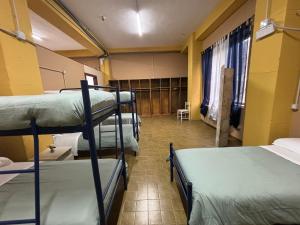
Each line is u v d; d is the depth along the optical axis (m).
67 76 4.02
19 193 1.26
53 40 5.38
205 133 4.47
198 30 5.06
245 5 3.25
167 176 2.41
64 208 1.07
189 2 3.46
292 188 1.21
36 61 2.45
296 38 2.00
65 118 0.86
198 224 1.17
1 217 1.01
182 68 7.46
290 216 1.16
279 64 2.04
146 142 3.91
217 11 3.73
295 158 1.68
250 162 1.63
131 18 4.09
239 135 3.65
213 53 4.80
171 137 4.23
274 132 2.22
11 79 2.01
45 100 0.87
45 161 1.90
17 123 0.88
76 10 3.61
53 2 3.05
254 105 2.47
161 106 7.79
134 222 1.61
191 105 6.14
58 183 1.37
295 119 2.15
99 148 2.92
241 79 3.46
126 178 2.14
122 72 7.46
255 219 1.16
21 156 2.19
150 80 7.53
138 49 6.91
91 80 5.82
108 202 1.24
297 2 1.92
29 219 0.94
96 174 1.02
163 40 6.07
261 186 1.24
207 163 1.63
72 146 2.90
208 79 5.20
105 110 1.39
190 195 1.23
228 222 1.16
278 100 2.14
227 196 1.16
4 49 1.93
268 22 2.08
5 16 1.95
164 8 3.66
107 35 5.28
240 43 3.41
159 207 1.80
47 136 2.57
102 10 3.64
